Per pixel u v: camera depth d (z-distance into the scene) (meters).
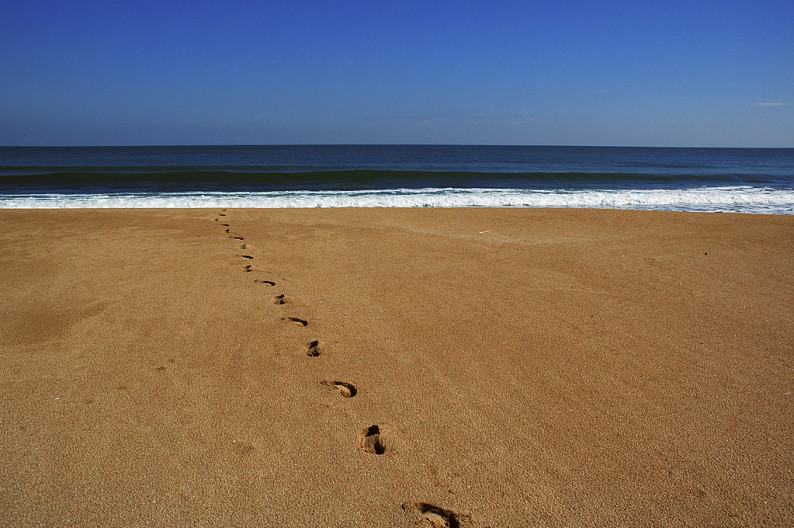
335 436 2.69
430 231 8.65
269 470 2.41
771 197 15.11
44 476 2.33
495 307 4.70
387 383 3.26
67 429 2.69
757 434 2.75
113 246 7.07
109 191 16.52
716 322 4.40
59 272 5.67
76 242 7.32
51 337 3.86
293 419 2.84
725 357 3.70
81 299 4.74
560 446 2.63
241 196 14.13
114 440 2.60
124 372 3.32
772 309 4.77
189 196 14.09
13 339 3.81
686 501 2.24
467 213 10.91
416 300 4.86
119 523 2.06
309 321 4.29
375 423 2.82
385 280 5.52
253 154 71.12
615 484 2.35
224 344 3.79
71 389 3.10
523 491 2.30
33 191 16.44
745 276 5.94
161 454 2.50
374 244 7.43
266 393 3.11
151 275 5.59
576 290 5.27
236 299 4.79
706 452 2.59
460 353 3.71
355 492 2.28
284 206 12.47
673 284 5.56
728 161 56.00
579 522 2.12
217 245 7.20
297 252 6.83
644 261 6.62
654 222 10.07
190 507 2.16
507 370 3.46
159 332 3.99
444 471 2.43
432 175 22.27
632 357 3.68
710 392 3.19
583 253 7.05
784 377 3.39
